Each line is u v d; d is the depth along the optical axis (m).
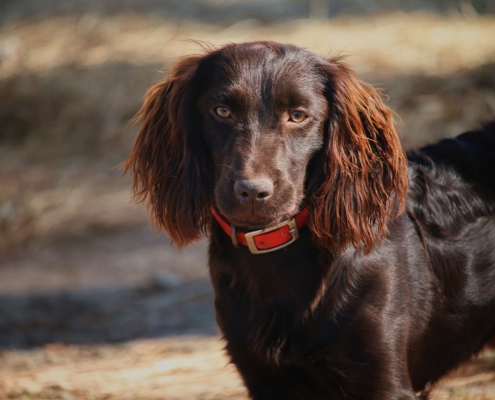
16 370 7.04
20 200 12.14
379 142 4.76
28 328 8.31
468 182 5.07
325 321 4.34
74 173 12.93
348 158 4.61
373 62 14.09
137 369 6.78
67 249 10.63
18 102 14.98
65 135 14.12
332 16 17.14
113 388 6.23
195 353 7.20
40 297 9.17
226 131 4.47
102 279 9.59
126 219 11.34
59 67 15.95
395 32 15.64
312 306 4.35
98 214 11.55
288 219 4.39
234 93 4.43
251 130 4.35
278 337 4.43
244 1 18.23
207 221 4.75
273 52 4.64
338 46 14.91
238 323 4.55
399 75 13.53
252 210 4.13
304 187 4.58
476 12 17.69
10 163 13.54
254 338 4.46
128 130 13.88
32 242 10.97
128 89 14.84
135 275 9.63
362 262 4.39
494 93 12.62
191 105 4.71
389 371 4.34
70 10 18.81
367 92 4.92
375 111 4.81
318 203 4.49
